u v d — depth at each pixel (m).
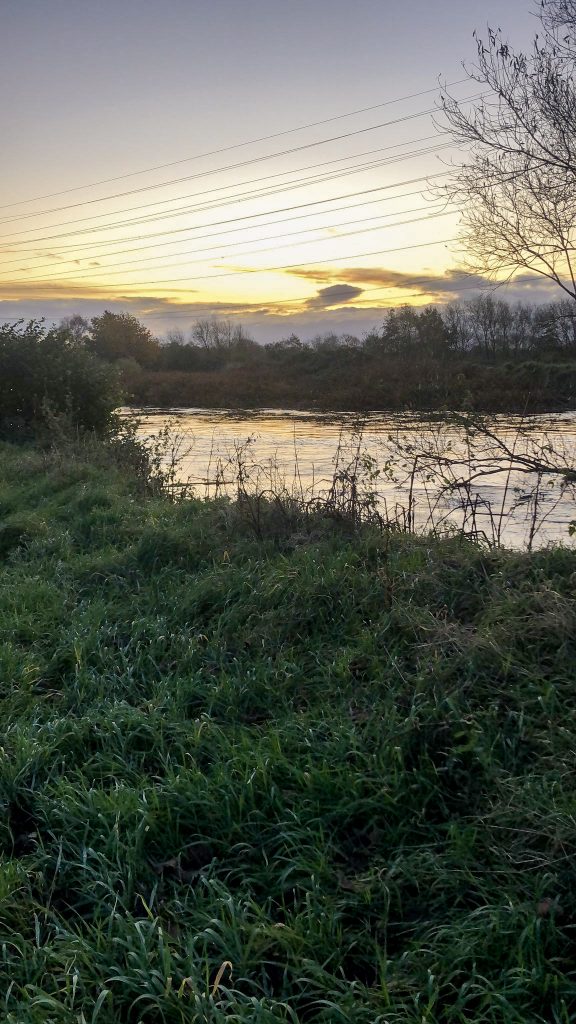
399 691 4.59
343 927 3.14
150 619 6.19
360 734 4.30
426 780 3.81
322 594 6.05
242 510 8.52
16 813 4.00
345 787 3.84
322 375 45.31
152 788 3.86
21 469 13.73
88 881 3.42
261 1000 2.70
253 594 6.30
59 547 8.48
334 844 3.58
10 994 2.80
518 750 3.97
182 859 3.60
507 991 2.68
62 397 19.34
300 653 5.47
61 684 5.39
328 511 8.30
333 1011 2.66
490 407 8.58
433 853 3.44
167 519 9.16
